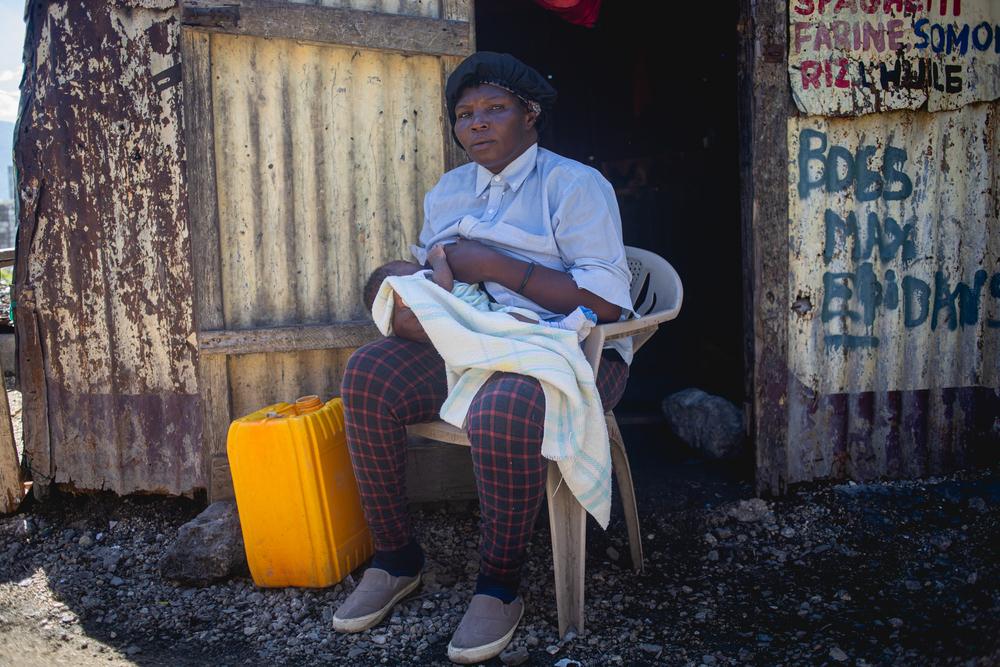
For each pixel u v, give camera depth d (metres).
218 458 2.87
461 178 2.60
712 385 4.57
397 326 2.32
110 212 2.91
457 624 2.30
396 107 2.94
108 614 2.41
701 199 5.07
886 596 2.43
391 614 2.37
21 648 2.12
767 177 3.03
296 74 2.84
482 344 2.10
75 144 2.89
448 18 2.95
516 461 2.00
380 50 2.87
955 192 3.14
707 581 2.59
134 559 2.75
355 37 2.82
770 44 2.97
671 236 5.49
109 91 2.87
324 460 2.46
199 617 2.40
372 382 2.23
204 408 2.87
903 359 3.20
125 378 2.98
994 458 3.26
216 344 2.82
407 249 3.01
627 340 2.47
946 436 3.24
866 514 2.96
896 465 3.24
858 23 3.01
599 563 2.71
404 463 2.34
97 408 3.00
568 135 6.42
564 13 3.75
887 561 2.66
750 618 2.33
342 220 2.94
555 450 2.02
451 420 2.13
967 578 2.48
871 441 3.21
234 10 2.69
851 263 3.13
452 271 2.37
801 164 3.05
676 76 5.34
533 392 2.02
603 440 2.11
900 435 3.22
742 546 2.82
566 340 2.11
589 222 2.30
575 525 2.21
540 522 2.96
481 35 6.34
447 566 2.69
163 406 2.98
